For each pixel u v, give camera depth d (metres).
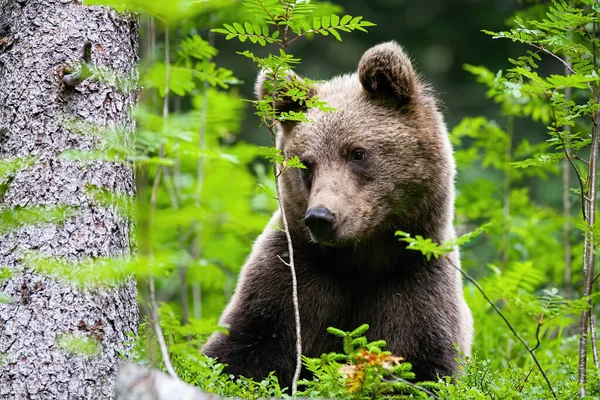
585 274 9.76
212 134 16.12
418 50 34.78
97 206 8.45
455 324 11.64
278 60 9.74
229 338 11.45
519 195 18.94
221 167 15.15
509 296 9.51
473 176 24.38
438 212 11.94
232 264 16.05
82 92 8.59
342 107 11.89
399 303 11.67
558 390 9.33
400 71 11.84
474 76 34.28
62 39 8.62
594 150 9.96
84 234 8.37
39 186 8.39
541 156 10.16
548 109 17.69
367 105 11.95
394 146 11.64
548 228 18.09
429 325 11.50
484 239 19.11
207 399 7.36
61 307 8.21
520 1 17.95
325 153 11.56
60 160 8.44
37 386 8.06
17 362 8.09
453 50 34.84
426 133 11.91
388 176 11.61
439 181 11.91
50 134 8.48
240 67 29.52
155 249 8.68
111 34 8.84
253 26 9.68
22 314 8.16
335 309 11.80
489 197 18.34
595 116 10.13
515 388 9.44
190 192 15.53
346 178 11.41
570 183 21.94
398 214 11.75
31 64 8.58
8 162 8.29
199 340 12.16
